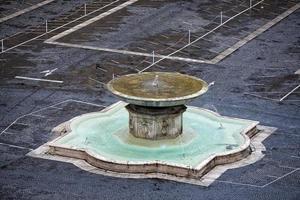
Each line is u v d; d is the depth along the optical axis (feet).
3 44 358.02
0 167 245.65
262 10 403.34
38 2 416.46
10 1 417.69
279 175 242.58
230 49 353.10
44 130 272.10
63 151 253.65
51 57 342.23
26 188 233.35
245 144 255.50
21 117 282.15
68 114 285.64
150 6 406.62
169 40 362.74
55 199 226.99
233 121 274.98
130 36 367.45
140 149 254.68
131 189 233.35
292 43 361.71
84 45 356.59
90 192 231.50
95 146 257.14
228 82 316.19
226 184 236.84
